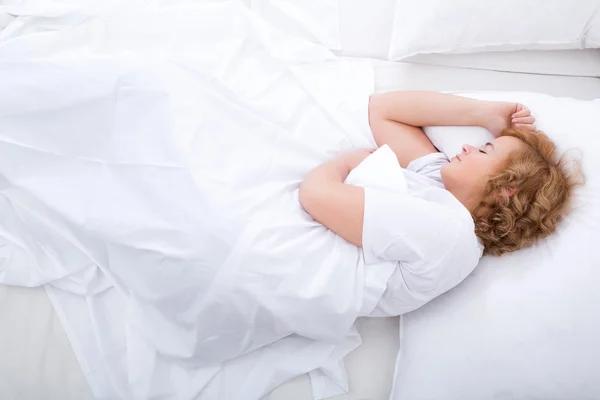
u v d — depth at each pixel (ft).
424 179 3.06
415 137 3.33
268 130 2.97
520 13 3.41
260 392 2.72
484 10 3.40
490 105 3.22
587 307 2.48
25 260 2.78
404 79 3.68
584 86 3.72
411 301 2.78
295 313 2.60
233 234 2.50
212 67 3.11
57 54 3.05
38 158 2.71
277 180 2.92
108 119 2.68
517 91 3.52
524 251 2.82
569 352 2.44
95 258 2.73
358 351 2.90
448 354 2.66
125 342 2.77
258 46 3.36
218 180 2.61
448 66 3.78
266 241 2.56
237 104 3.01
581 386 2.40
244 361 2.82
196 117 2.67
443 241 2.63
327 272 2.63
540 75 3.78
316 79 3.38
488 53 3.80
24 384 2.62
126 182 2.62
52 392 2.63
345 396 2.77
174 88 2.68
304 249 2.63
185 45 3.25
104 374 2.68
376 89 3.63
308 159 3.08
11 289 2.78
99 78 2.63
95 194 2.63
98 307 2.80
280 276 2.55
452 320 2.75
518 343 2.53
